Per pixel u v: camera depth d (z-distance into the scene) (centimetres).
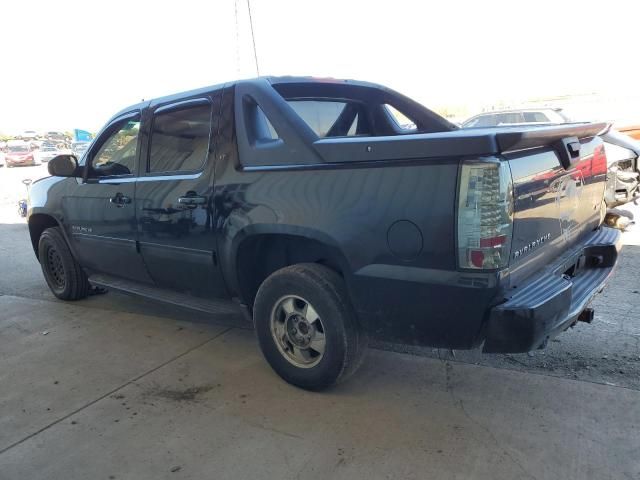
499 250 259
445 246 267
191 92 400
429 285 275
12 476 280
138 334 466
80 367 405
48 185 543
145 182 420
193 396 353
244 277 372
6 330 493
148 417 330
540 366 370
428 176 270
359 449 288
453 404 328
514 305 263
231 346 431
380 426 309
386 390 349
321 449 290
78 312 533
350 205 298
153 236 419
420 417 316
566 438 288
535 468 266
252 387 361
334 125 444
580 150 335
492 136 254
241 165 354
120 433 315
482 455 278
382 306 296
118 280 500
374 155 287
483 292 262
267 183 336
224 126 367
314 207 312
